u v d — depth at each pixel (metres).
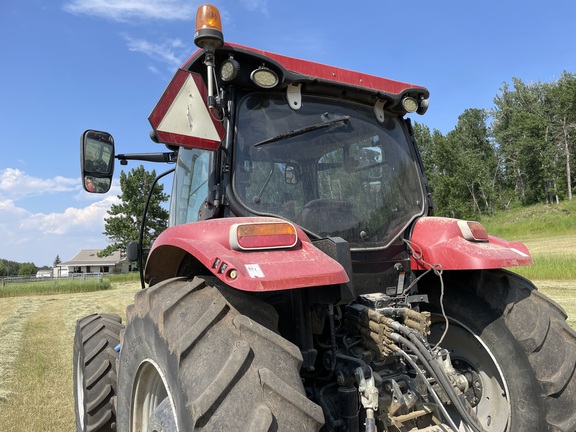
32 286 32.72
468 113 90.19
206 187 2.61
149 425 2.04
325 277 1.74
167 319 1.83
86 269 91.50
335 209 2.58
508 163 78.62
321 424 1.54
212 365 1.60
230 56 2.35
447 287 2.78
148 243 34.81
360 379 2.06
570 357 2.34
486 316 2.58
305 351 2.19
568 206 59.81
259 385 1.55
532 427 2.32
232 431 1.44
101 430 3.25
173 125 2.22
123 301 21.03
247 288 1.60
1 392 5.89
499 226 56.03
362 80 2.81
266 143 2.49
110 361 3.40
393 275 2.63
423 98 3.08
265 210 2.39
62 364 7.54
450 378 2.43
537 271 16.45
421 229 2.74
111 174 3.04
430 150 72.19
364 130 2.85
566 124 70.12
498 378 2.52
